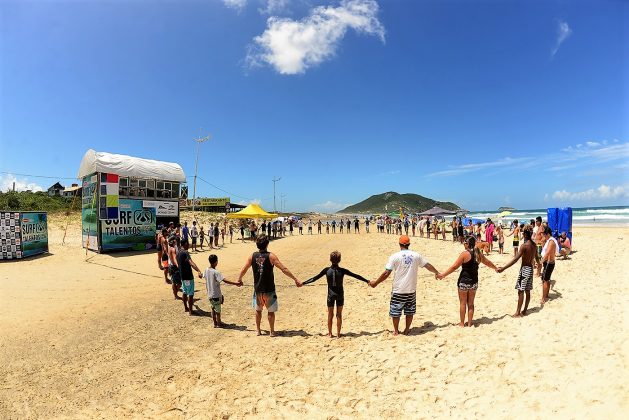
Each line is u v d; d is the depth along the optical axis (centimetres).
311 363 601
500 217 4075
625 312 648
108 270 1455
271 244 2789
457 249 2195
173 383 542
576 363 475
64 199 5038
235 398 496
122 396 504
